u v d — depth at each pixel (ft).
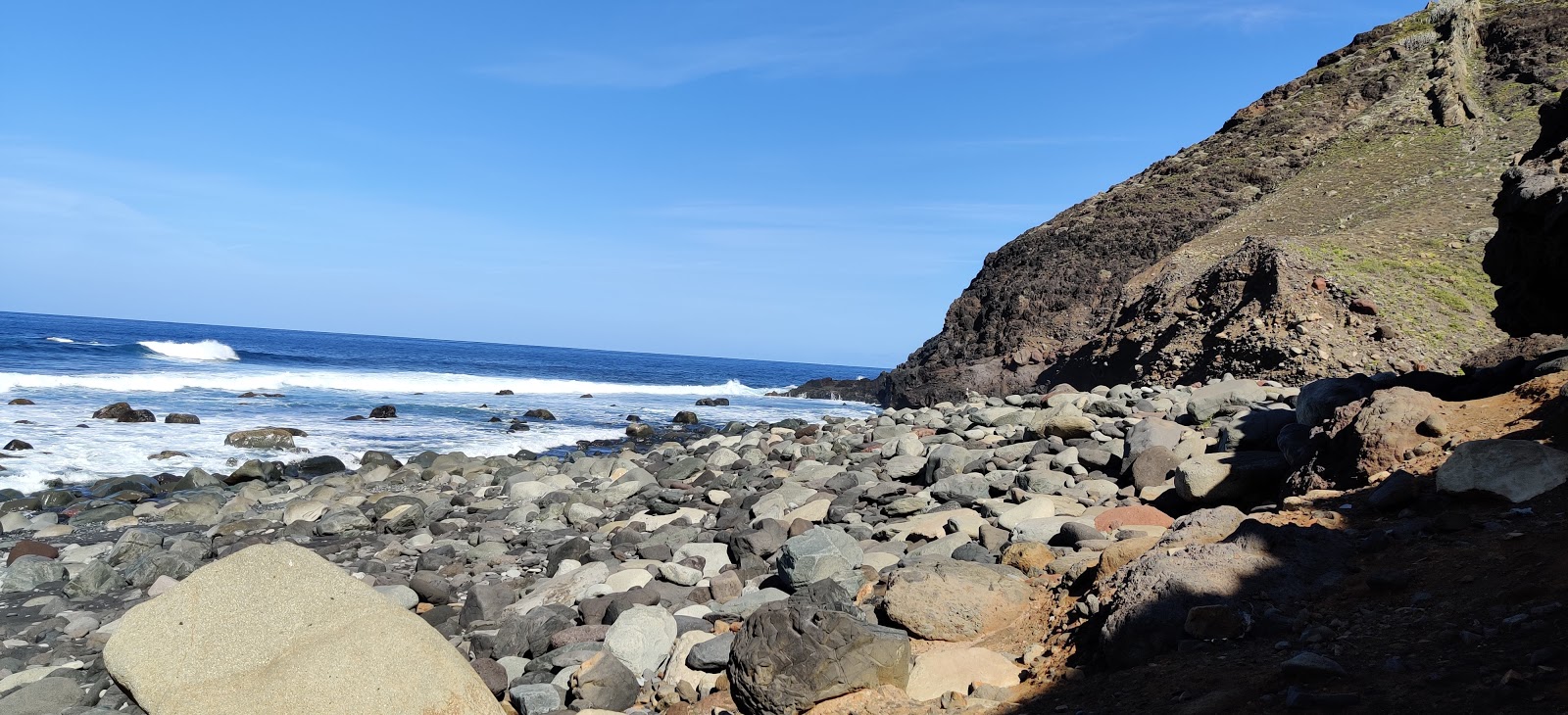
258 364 149.07
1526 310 28.09
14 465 54.70
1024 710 14.66
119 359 132.67
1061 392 64.28
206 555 36.94
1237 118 153.07
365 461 61.72
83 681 22.97
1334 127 135.44
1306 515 19.54
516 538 38.11
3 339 154.61
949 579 20.77
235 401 94.12
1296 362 65.98
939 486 35.22
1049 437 43.16
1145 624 15.60
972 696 15.83
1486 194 92.58
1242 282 78.28
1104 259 126.21
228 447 65.77
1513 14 138.41
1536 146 31.35
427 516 43.88
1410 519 17.57
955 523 29.55
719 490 43.16
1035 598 20.40
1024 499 31.45
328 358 182.60
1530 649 11.60
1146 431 34.47
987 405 68.28
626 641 20.94
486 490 51.16
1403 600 14.40
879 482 39.63
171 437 68.13
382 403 103.50
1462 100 122.72
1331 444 23.17
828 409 137.59
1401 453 20.89
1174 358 79.20
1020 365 115.55
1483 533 15.88
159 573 33.60
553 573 31.89
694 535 34.96
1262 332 70.44
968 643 19.47
